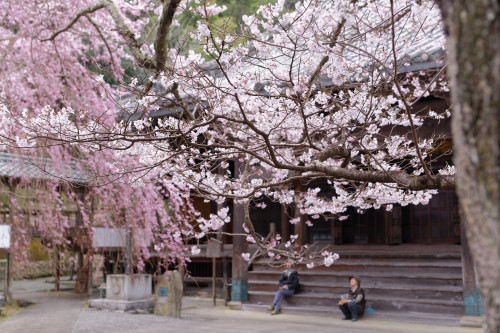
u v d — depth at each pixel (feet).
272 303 38.45
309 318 34.30
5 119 14.51
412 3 13.74
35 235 38.96
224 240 48.21
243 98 16.85
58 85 31.86
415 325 30.58
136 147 15.40
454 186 12.46
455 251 37.50
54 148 30.81
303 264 39.75
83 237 41.32
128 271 41.68
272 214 48.83
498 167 3.52
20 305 41.96
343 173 13.14
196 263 50.19
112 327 31.22
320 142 17.22
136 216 36.47
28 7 31.42
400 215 42.96
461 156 3.82
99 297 47.93
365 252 39.88
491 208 3.57
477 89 3.61
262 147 14.62
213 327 31.04
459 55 3.78
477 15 3.61
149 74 15.97
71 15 31.91
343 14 12.87
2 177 35.27
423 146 18.94
